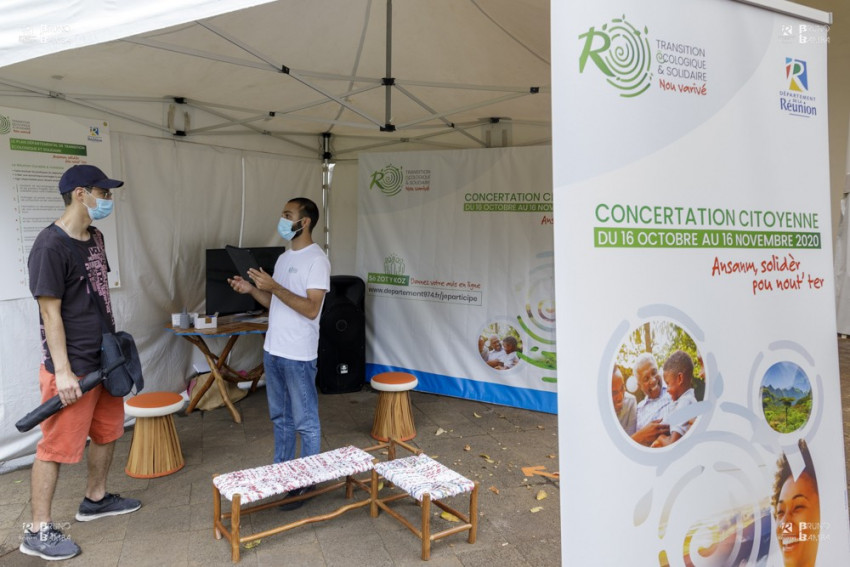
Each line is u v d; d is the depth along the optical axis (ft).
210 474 12.84
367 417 16.85
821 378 7.20
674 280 6.06
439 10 11.46
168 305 16.44
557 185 5.46
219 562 9.48
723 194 6.39
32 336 13.02
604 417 5.66
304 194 20.16
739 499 6.53
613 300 5.69
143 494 11.88
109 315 10.11
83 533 10.34
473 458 13.93
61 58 11.76
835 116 25.12
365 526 10.73
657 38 5.97
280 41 12.21
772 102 6.79
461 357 18.63
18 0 7.36
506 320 17.87
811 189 7.11
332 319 18.84
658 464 5.98
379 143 20.40
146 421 12.65
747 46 6.58
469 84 15.06
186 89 14.82
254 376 18.20
